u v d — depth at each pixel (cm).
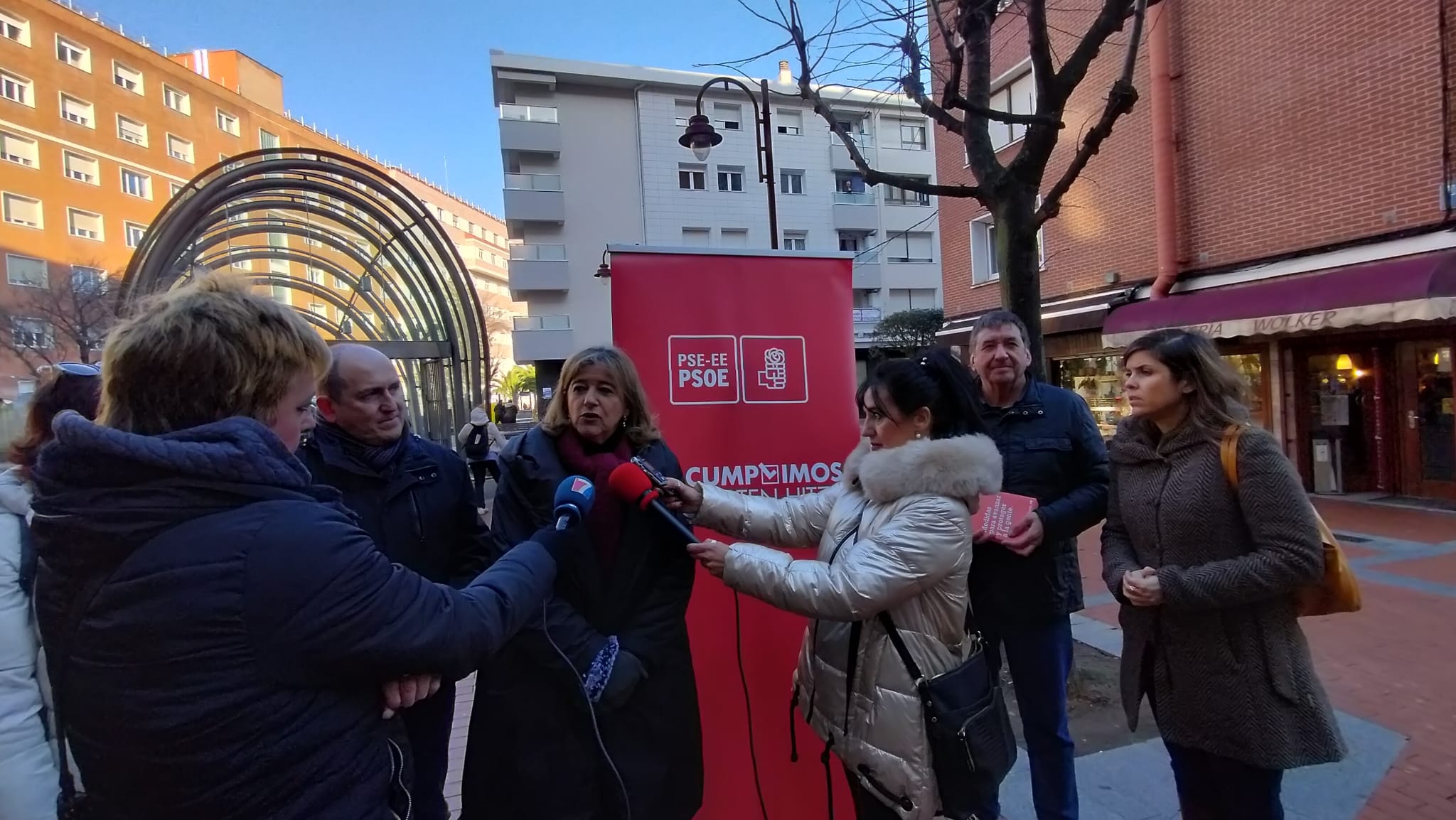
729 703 240
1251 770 175
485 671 178
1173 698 182
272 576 96
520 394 5366
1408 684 359
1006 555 235
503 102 2467
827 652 180
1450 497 789
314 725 100
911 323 1912
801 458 254
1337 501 840
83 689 95
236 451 98
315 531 101
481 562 229
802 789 241
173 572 93
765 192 2609
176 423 105
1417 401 813
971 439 167
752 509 207
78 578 96
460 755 324
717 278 249
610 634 181
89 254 3108
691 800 187
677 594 188
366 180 721
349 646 100
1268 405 920
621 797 170
